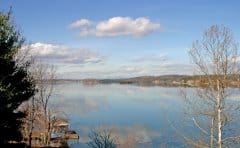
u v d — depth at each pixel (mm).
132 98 112625
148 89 174125
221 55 15094
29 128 31344
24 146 26328
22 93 18859
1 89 16688
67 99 103312
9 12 18250
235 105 15086
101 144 29266
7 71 17797
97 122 56031
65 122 46656
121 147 33469
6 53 17797
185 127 20719
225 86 15078
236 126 16328
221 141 14883
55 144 39344
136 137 37781
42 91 33344
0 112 16891
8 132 17938
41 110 33719
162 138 34656
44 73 35219
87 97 120375
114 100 106750
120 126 48000
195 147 16203
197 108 15719
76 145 41312
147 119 54875
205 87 15445
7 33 18078
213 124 15242
